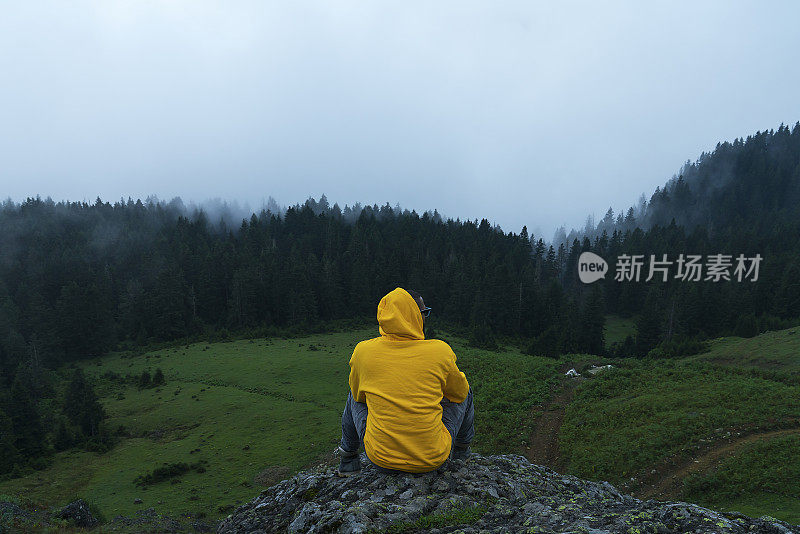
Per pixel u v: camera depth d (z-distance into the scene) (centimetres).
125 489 3978
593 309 10106
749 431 2477
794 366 4909
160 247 15425
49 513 1073
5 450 4834
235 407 5931
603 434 2866
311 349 8800
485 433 3269
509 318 11138
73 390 5891
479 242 16088
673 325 10469
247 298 11481
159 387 7244
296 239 16512
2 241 16638
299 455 4322
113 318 12075
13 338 9475
